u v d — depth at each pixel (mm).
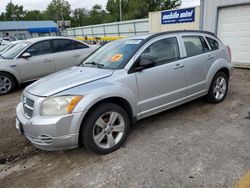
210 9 9820
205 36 4832
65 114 2965
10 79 7281
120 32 29016
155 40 3977
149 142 3639
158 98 3914
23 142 4016
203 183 2646
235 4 8906
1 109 5812
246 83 6742
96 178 2904
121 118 3451
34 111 3066
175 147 3432
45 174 3105
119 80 3438
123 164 3123
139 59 3686
